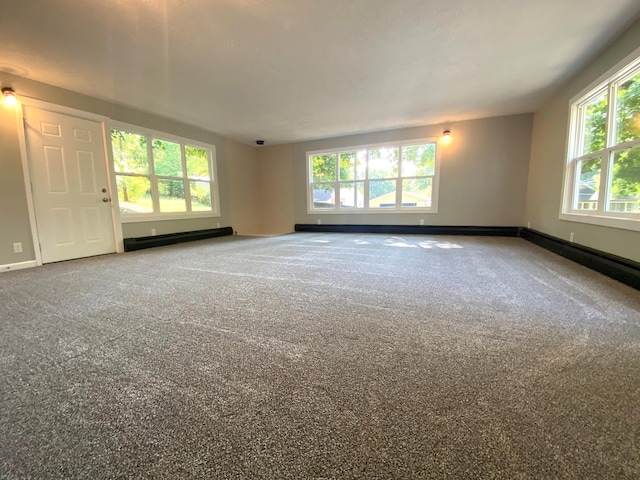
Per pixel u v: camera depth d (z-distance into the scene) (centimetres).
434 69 340
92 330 171
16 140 342
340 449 86
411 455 83
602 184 305
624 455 82
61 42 271
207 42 274
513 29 263
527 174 546
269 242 543
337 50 294
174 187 548
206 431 94
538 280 260
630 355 134
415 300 212
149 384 120
